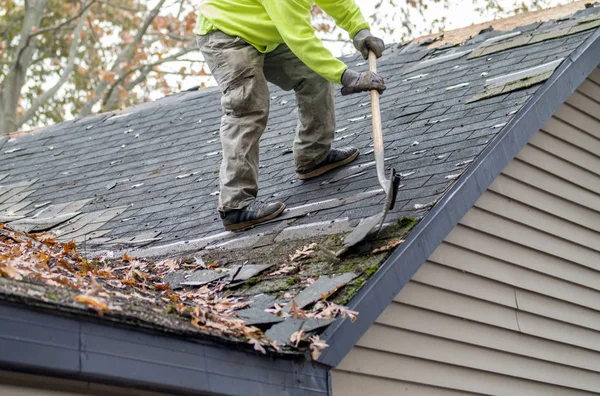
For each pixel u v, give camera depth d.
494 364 5.08
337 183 5.41
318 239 4.70
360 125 6.28
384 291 4.13
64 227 6.37
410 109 6.15
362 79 4.89
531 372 5.32
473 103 5.76
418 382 4.61
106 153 7.92
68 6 21.80
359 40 5.14
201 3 5.36
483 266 5.16
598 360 5.86
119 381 3.15
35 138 9.06
